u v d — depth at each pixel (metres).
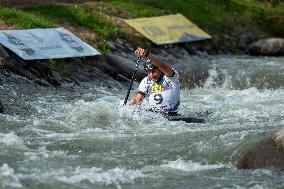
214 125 26.38
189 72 43.59
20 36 38.62
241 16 65.12
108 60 40.88
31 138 23.58
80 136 24.14
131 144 23.06
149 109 28.06
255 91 38.69
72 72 37.88
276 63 51.34
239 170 20.06
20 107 29.12
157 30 51.81
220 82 42.22
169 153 21.89
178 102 28.45
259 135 23.09
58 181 18.47
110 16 50.53
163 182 18.84
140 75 40.78
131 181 18.86
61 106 29.83
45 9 46.66
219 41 57.56
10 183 18.02
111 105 29.23
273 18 67.88
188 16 58.34
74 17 46.72
